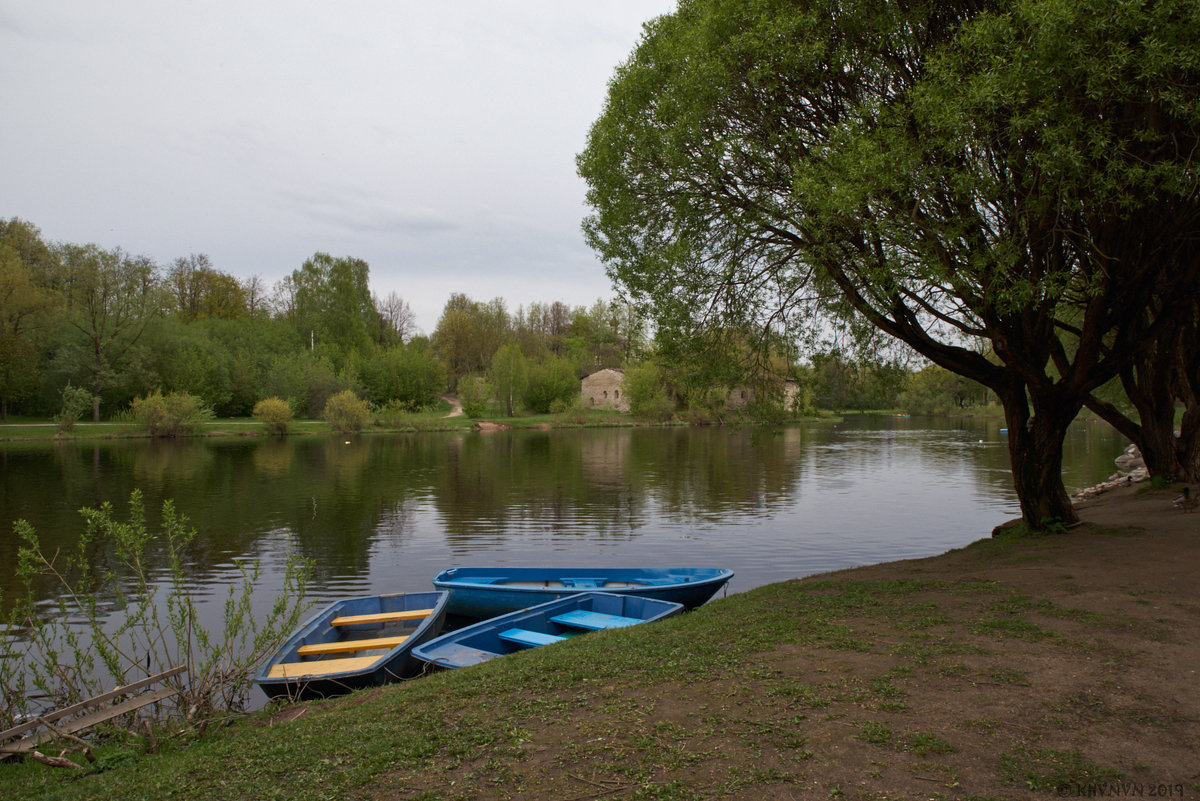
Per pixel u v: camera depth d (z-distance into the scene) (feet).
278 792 14.24
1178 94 24.25
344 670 26.71
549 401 272.72
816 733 14.75
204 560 53.98
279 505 78.84
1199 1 22.74
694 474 108.27
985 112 26.03
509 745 15.30
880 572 34.17
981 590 26.89
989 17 27.30
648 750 14.43
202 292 278.05
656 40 37.35
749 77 30.81
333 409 200.03
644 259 37.45
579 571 45.85
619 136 36.35
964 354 37.45
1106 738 14.30
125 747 20.75
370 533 64.44
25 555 24.80
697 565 53.01
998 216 29.89
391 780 14.08
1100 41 24.88
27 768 19.86
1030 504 39.06
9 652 24.80
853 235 30.25
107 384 178.29
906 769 13.16
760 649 20.97
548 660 22.20
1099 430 197.06
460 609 40.27
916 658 19.11
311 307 267.39
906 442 170.81
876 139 28.55
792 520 70.54
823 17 31.22
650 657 21.27
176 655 33.65
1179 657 18.69
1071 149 24.30
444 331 323.37
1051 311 32.40
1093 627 21.43
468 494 87.56
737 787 12.74
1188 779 12.77
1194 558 30.17
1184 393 56.34
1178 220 29.53
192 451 142.20
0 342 164.86
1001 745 14.05
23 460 120.98
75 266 178.50
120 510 74.08
